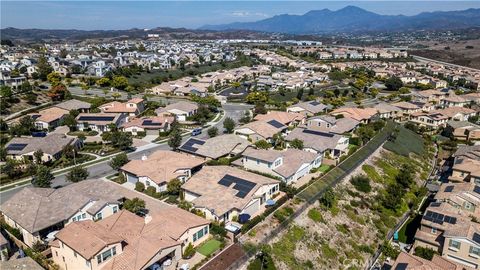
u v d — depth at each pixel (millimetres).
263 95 136750
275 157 65812
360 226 59125
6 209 49562
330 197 59375
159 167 63844
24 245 45531
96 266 37188
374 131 94750
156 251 39688
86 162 74688
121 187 62594
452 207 57312
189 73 192125
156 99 137125
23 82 128375
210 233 48375
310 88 161750
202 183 58156
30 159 74438
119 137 82000
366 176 73125
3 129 93000
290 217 53875
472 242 46750
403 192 70000
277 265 45969
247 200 52500
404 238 58844
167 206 55688
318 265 49250
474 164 73938
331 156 78938
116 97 130125
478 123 117250
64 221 47719
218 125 105562
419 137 105500
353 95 158250
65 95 124125
